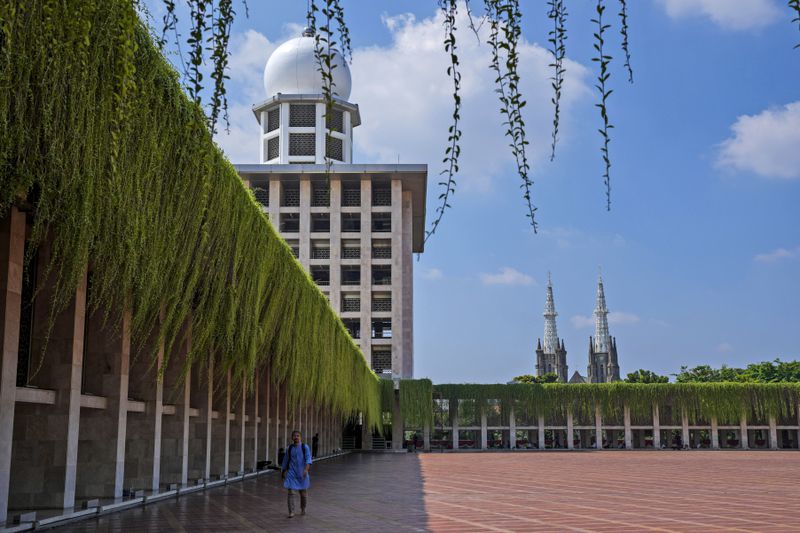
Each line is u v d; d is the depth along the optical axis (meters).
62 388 14.85
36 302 14.93
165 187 12.25
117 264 11.44
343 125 96.69
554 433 91.12
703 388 88.56
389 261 89.94
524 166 4.23
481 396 86.06
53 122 8.23
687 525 15.56
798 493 25.02
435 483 29.83
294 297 25.50
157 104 11.11
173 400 21.70
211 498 20.27
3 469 12.02
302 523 15.36
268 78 98.94
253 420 32.03
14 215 12.27
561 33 4.16
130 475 19.17
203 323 17.45
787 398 89.44
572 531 14.48
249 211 18.52
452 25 4.19
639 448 89.62
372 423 66.00
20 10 6.32
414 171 90.38
